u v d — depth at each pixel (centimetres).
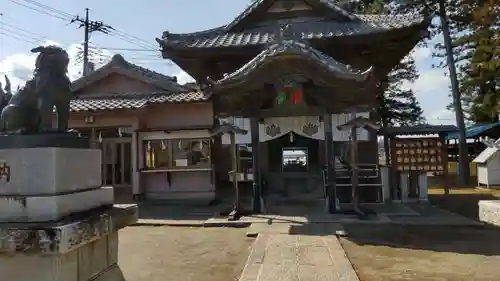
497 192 1711
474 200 1452
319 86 1115
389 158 1539
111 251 476
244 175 1530
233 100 1185
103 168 1723
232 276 637
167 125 1566
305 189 1538
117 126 1555
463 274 627
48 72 441
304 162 1617
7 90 496
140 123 1551
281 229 961
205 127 1490
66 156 409
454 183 2202
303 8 1530
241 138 1284
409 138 1391
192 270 671
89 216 407
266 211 1210
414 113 2911
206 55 1402
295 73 1088
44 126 432
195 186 1536
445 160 1373
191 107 1556
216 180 1548
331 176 1179
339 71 1059
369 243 839
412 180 1427
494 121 3003
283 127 1250
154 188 1555
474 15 1831
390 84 2817
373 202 1362
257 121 1204
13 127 420
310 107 1169
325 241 839
